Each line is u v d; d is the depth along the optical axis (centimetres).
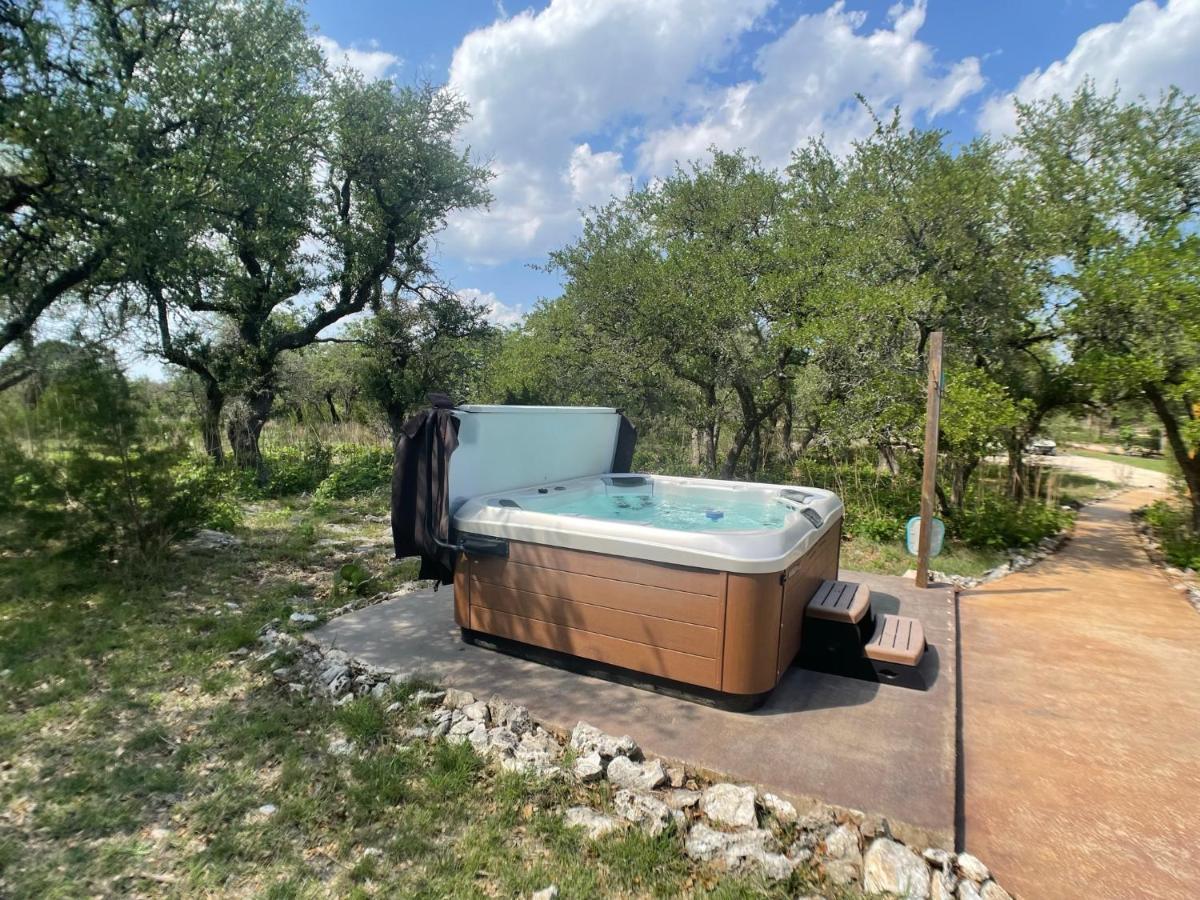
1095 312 679
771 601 277
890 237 763
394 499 346
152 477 483
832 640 325
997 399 654
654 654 294
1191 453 684
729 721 274
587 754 245
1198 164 745
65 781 229
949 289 732
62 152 554
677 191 1034
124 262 655
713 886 187
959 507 725
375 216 1130
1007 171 786
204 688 303
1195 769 256
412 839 202
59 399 459
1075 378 737
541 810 220
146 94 693
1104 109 787
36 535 452
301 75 938
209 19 784
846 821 212
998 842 212
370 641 361
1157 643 398
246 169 804
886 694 303
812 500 411
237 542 601
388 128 1053
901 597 462
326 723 274
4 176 562
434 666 327
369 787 228
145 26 752
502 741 256
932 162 793
